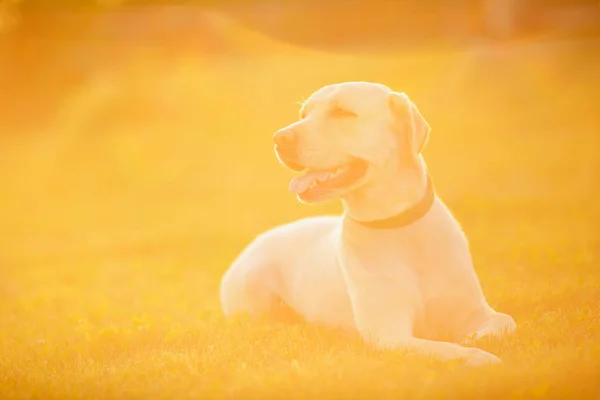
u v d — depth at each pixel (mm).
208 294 9852
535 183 19906
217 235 17703
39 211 25391
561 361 4191
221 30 49844
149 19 51250
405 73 36906
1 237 21156
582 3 44094
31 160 34750
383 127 5121
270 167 28016
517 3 44719
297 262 6477
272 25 50844
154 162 30969
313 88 37312
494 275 8078
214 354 5293
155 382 4719
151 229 20172
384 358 4691
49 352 6176
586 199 16312
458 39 45438
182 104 38438
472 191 19781
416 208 5277
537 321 5488
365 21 49719
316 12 50594
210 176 27859
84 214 24141
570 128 27125
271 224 18641
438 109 32031
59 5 50562
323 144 5090
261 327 6047
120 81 43906
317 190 5082
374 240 5316
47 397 4629
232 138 32531
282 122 33688
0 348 6773
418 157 5176
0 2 34969
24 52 49781
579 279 6895
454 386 3982
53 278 13781
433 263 5281
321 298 5984
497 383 3977
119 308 8883
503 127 28578
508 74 34281
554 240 10922
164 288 11008
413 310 5281
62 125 40938
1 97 47531
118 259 15727
